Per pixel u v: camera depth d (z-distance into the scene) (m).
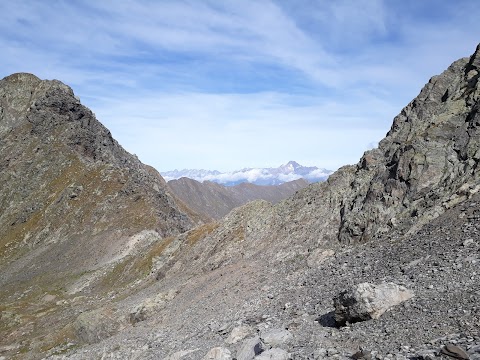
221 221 88.38
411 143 46.66
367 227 45.69
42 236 179.12
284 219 65.81
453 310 21.44
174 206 196.88
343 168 65.06
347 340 22.75
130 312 61.56
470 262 26.86
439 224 36.12
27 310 105.56
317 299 33.56
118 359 42.91
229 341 31.22
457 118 46.06
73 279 130.38
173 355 32.94
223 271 60.69
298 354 22.19
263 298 40.88
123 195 183.88
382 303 24.34
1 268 161.75
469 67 51.00
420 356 17.08
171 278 78.25
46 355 62.25
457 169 41.28
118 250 144.38
